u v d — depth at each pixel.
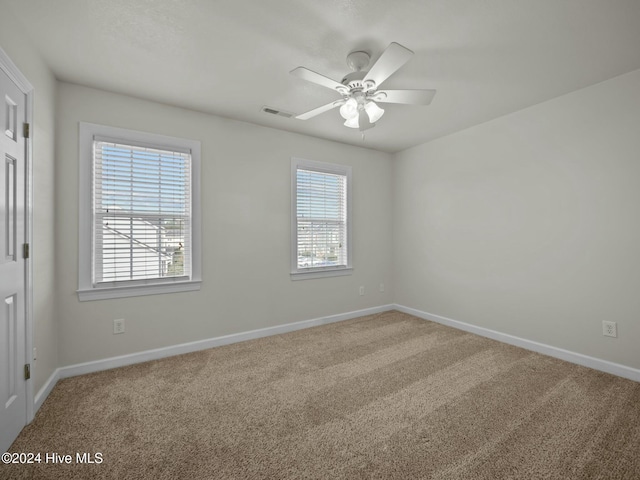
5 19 1.54
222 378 2.34
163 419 1.82
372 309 4.20
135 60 2.09
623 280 2.30
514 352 2.82
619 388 2.13
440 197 3.75
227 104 2.77
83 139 2.40
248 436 1.67
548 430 1.70
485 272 3.27
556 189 2.68
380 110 2.11
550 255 2.73
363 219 4.13
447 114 3.01
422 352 2.85
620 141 2.30
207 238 2.96
